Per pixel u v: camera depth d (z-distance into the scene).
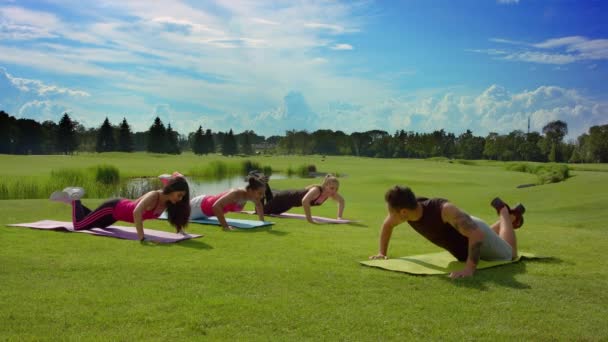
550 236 7.82
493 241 5.15
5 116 100.12
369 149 151.88
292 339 2.98
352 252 5.92
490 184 30.08
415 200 4.95
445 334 3.13
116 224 8.23
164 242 6.38
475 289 4.16
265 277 4.45
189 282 4.22
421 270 4.77
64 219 8.94
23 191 19.59
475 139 133.25
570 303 3.82
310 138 157.25
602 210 14.62
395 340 3.02
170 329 3.09
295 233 7.72
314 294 3.94
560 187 21.11
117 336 2.94
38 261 4.93
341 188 26.25
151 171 39.44
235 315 3.38
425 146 137.75
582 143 106.31
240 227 8.24
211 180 37.41
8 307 3.42
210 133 131.88
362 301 3.78
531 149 117.38
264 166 53.25
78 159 57.41
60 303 3.54
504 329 3.23
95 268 4.68
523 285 4.31
